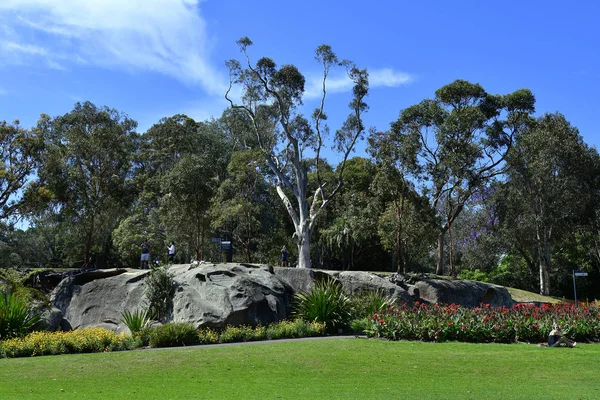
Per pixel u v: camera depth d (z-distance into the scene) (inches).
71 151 1654.8
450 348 635.5
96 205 1633.9
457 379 481.1
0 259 2052.2
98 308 1050.7
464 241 2208.4
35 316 842.8
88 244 1615.4
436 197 1606.8
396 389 441.4
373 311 887.1
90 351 697.0
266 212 2190.0
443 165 1529.3
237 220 1847.9
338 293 944.9
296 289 1082.1
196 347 684.1
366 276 1182.9
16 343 685.3
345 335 830.5
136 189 2033.7
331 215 2171.5
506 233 1958.7
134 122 2261.3
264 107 1726.1
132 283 1058.1
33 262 2480.3
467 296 1326.3
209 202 1593.3
